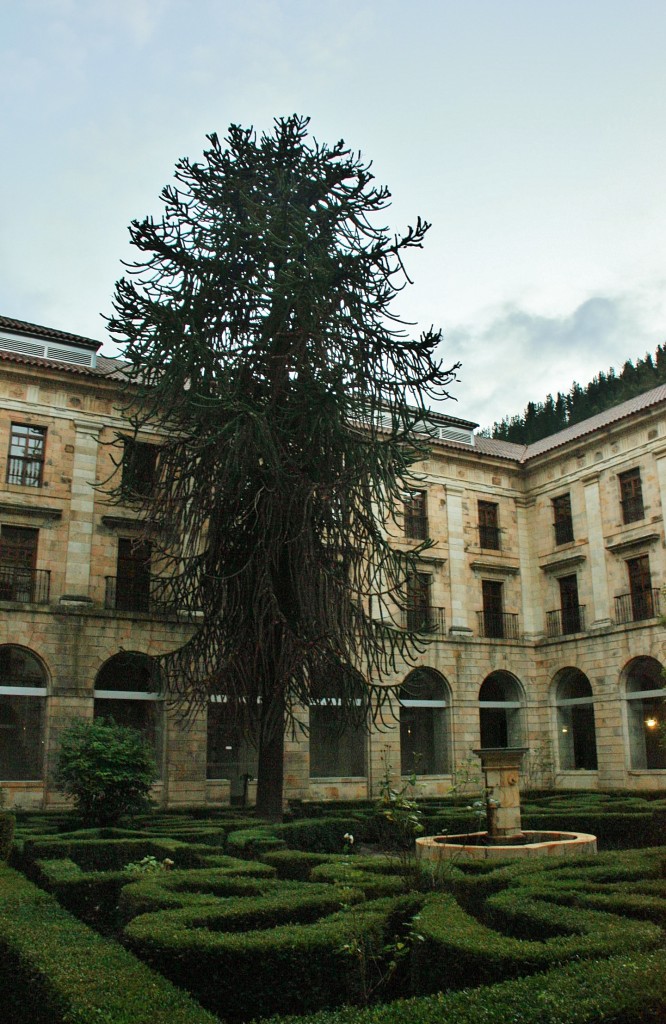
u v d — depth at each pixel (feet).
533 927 22.74
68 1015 14.56
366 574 68.64
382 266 65.87
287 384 67.56
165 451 68.08
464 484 119.03
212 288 66.74
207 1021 14.30
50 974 16.93
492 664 113.91
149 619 91.35
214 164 68.95
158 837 51.62
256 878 32.40
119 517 91.91
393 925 23.57
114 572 91.45
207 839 54.39
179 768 89.15
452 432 125.29
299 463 65.10
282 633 63.41
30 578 87.61
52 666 85.51
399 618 108.88
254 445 61.46
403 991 22.21
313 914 24.22
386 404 67.21
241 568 65.00
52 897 27.43
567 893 26.18
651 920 23.02
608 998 14.25
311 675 64.80
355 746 106.63
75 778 65.21
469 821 63.82
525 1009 14.03
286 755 96.73
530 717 115.14
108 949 19.25
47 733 83.61
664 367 247.50
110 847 47.09
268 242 64.95
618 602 106.52
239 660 62.95
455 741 108.37
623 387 262.26
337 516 66.23
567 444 115.24
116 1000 15.15
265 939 19.97
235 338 69.31
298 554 63.77
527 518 122.93
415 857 33.60
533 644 117.80
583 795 94.53
